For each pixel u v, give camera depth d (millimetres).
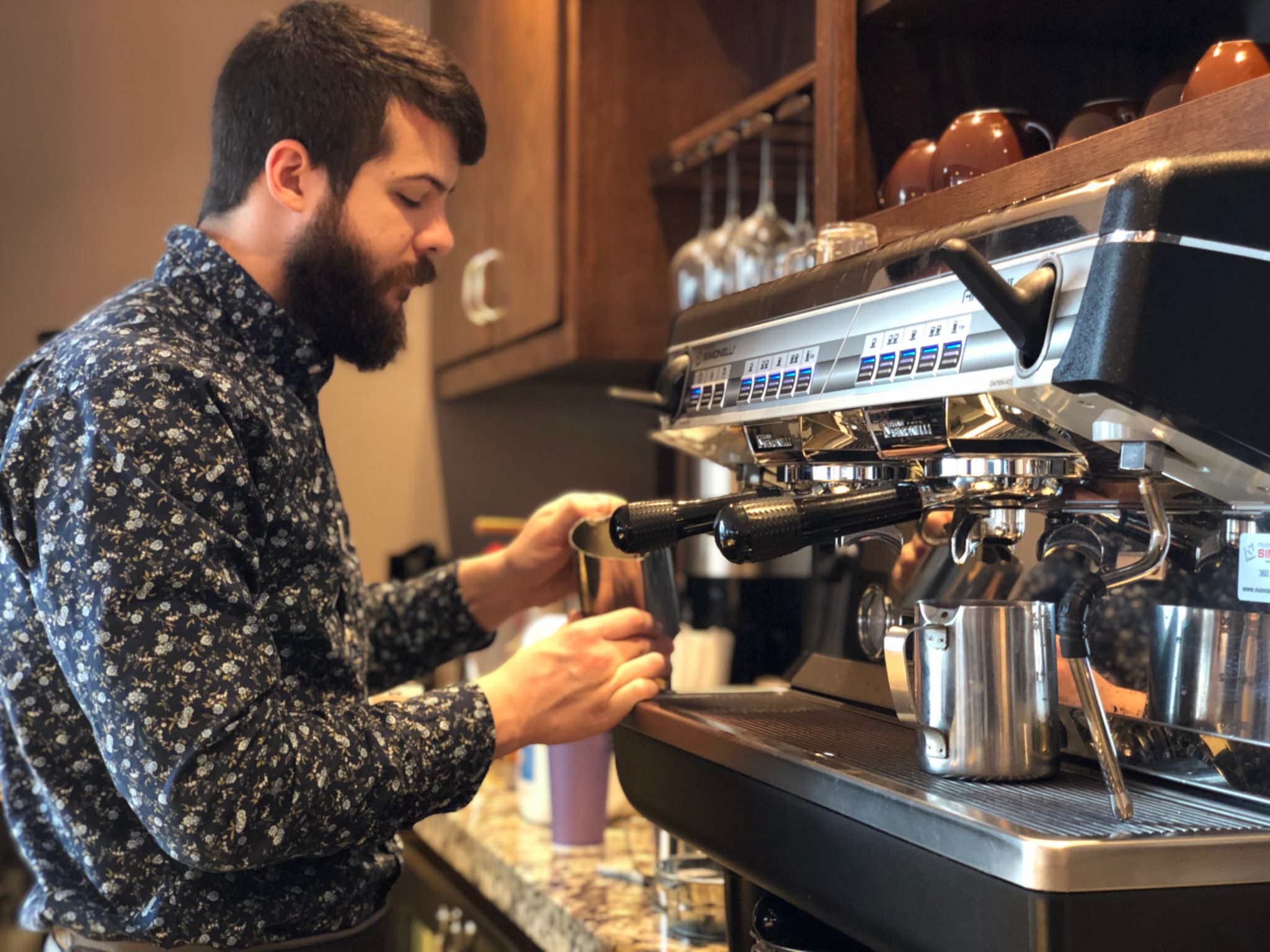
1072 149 776
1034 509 876
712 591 1843
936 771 771
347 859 1019
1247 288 613
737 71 1896
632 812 1550
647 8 1861
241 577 924
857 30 1047
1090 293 605
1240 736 733
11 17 2361
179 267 1055
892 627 817
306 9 1099
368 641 1274
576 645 1019
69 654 865
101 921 980
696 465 2004
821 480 928
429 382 2494
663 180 1824
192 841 839
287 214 1069
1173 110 699
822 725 959
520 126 2006
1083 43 1090
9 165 2361
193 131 2428
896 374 741
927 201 915
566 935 1174
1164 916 607
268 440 964
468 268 2260
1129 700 825
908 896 692
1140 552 858
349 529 1156
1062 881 595
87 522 858
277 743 864
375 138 1061
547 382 2436
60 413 896
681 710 1031
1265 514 758
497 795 1724
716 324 987
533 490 2525
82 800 959
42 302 2367
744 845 879
